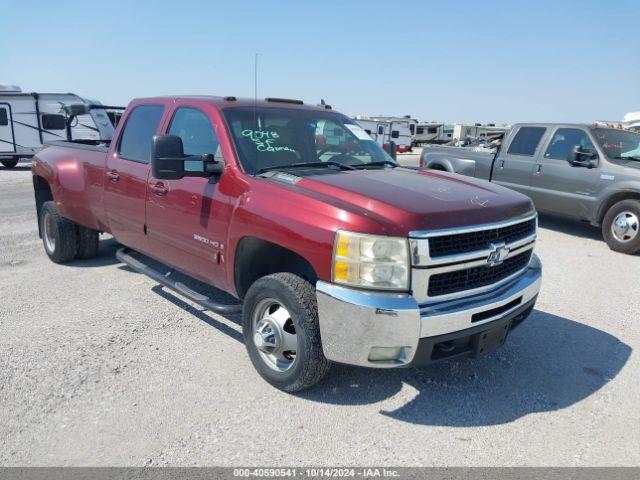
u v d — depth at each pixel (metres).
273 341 3.52
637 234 7.54
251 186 3.66
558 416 3.38
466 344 3.34
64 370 3.78
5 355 3.98
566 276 6.52
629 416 3.40
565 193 8.73
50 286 5.61
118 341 4.27
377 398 3.52
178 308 5.02
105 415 3.25
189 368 3.86
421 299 2.99
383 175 3.90
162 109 4.80
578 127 8.72
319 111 4.83
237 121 4.14
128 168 4.93
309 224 3.18
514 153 9.72
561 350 4.37
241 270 3.84
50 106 19.23
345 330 3.04
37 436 3.03
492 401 3.54
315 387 3.62
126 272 6.15
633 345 4.50
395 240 2.93
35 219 9.55
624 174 7.88
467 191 3.62
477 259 3.19
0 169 19.97
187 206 4.16
